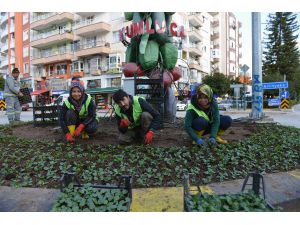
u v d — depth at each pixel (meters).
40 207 3.10
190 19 48.00
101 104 30.45
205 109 5.05
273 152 4.96
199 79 52.03
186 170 3.96
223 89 46.34
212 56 63.41
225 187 3.52
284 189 3.54
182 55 43.34
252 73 10.59
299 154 5.00
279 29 53.31
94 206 2.88
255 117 10.48
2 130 7.90
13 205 3.14
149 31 7.54
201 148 4.78
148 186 3.58
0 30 63.81
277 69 52.97
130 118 5.13
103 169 4.06
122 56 37.34
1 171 4.03
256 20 10.34
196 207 2.73
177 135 6.25
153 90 7.34
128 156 4.55
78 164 4.20
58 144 5.37
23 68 51.91
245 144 5.39
